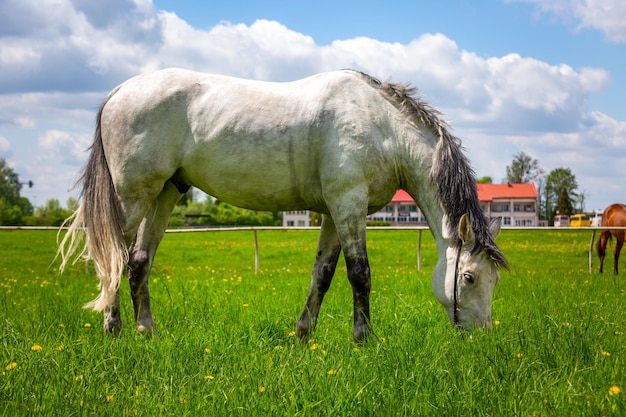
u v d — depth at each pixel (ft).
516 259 64.13
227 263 62.49
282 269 51.44
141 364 13.21
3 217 223.51
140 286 17.76
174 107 16.92
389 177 17.11
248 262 63.41
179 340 15.58
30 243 91.40
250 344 15.69
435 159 16.46
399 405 10.61
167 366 13.00
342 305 23.98
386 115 16.97
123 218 17.01
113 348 14.52
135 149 16.78
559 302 23.77
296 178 16.87
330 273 17.84
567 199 305.94
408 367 12.59
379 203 17.47
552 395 10.74
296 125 16.52
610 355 13.26
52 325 18.16
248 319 19.93
